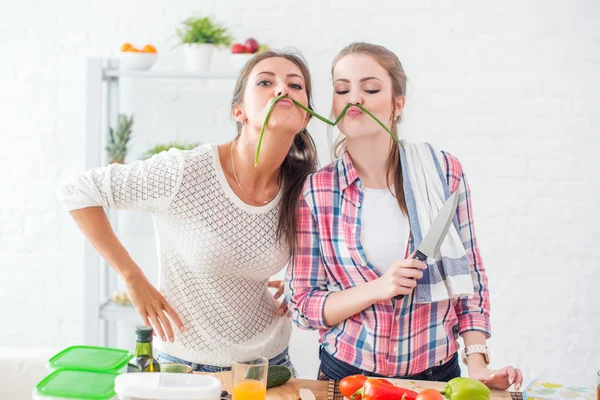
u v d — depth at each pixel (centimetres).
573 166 304
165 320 169
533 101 303
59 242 316
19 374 181
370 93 158
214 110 308
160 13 308
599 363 307
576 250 306
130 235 308
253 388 126
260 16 304
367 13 303
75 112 313
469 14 302
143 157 285
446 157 167
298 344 312
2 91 313
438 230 150
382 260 159
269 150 160
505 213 306
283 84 157
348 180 162
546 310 307
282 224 167
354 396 135
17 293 317
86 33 310
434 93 304
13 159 315
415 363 156
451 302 162
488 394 126
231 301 173
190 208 165
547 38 301
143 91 308
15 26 311
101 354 133
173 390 112
